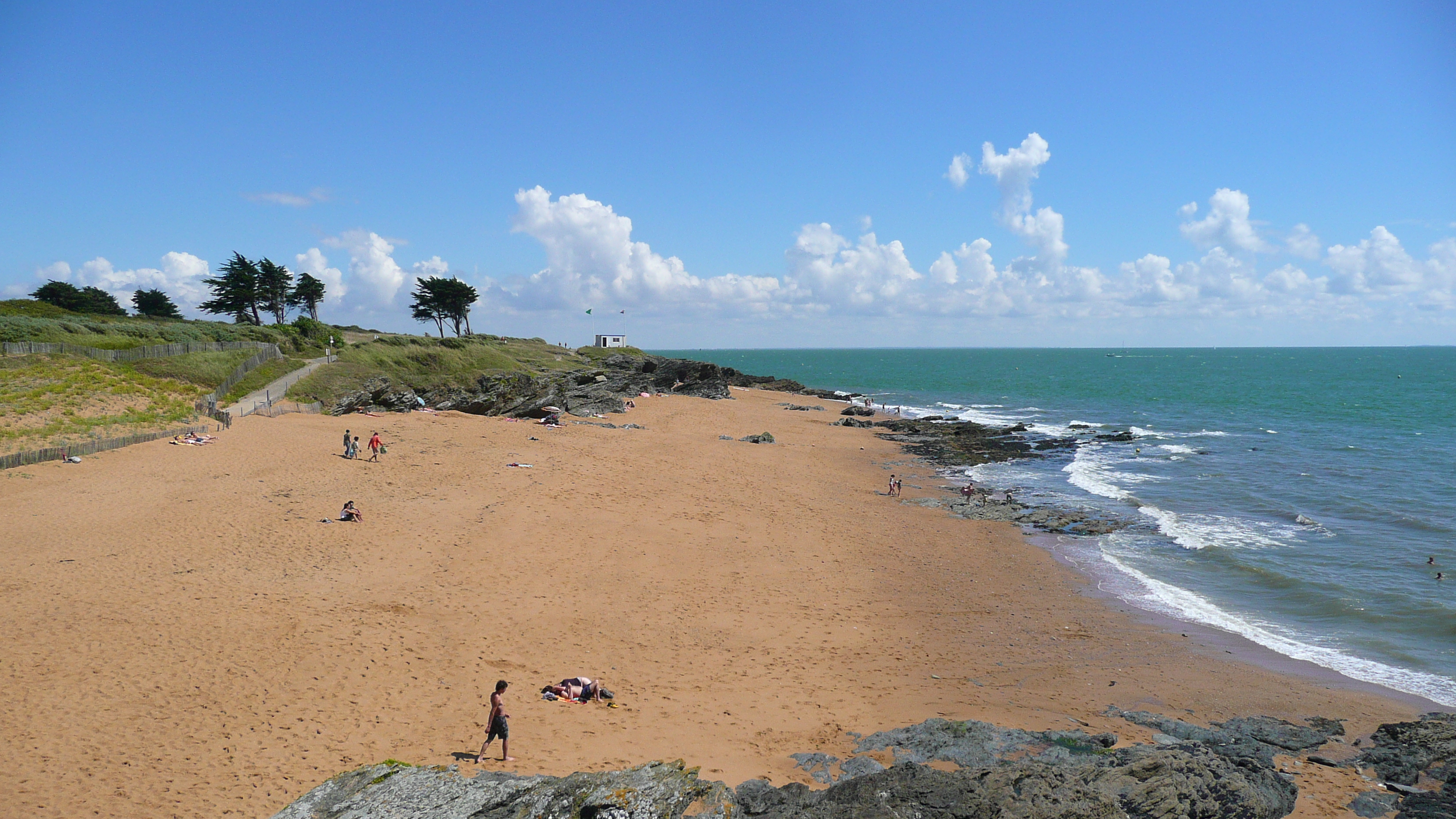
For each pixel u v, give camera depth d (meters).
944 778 14.17
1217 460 57.69
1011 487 48.28
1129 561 32.69
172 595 22.28
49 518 28.28
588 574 27.75
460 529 31.17
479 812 12.43
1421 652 23.45
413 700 17.83
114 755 14.59
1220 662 22.78
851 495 44.41
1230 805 14.60
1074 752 16.70
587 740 16.50
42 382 45.41
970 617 26.25
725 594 27.03
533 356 98.69
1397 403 106.56
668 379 99.31
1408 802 15.56
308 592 23.52
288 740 15.61
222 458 38.81
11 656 17.98
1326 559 32.34
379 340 77.38
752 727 17.84
